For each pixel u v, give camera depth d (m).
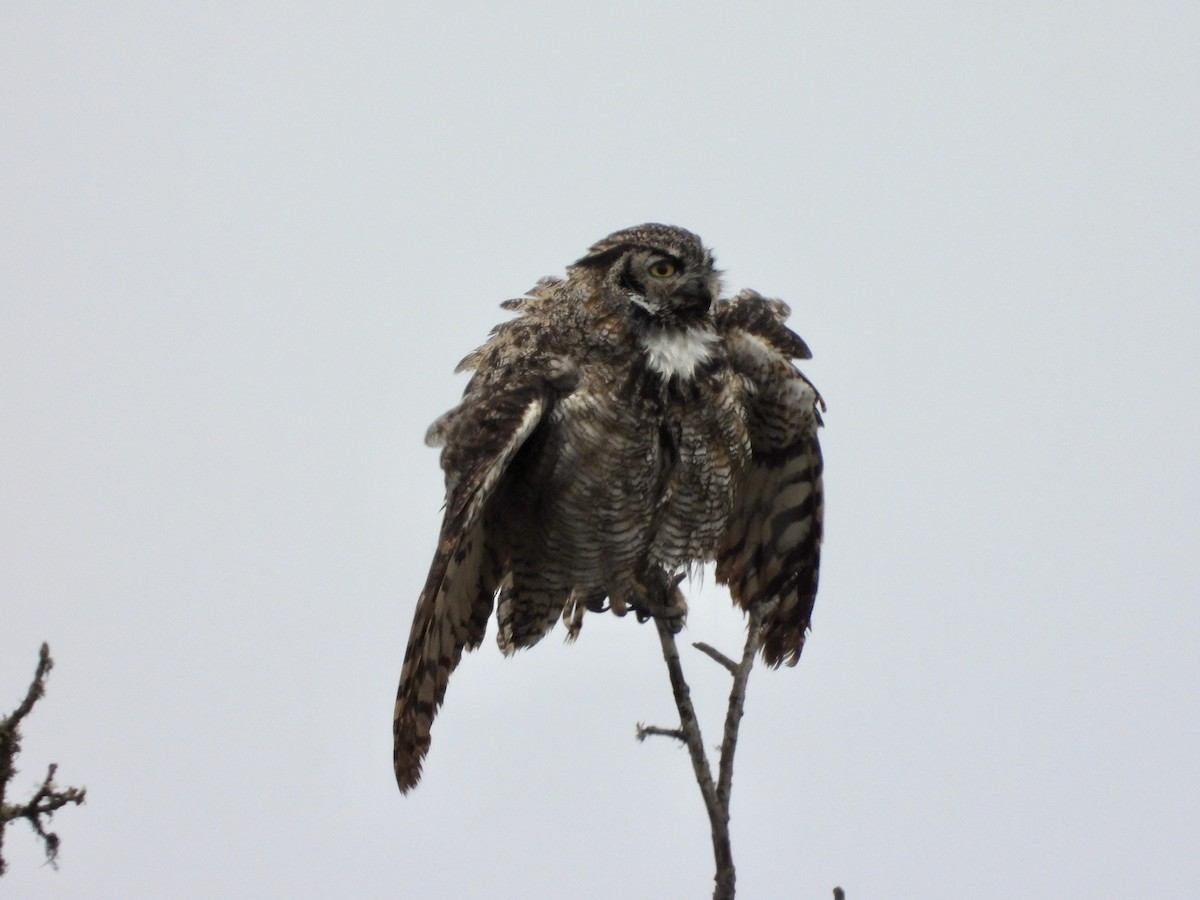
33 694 8.03
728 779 8.09
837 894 7.39
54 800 8.16
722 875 7.88
